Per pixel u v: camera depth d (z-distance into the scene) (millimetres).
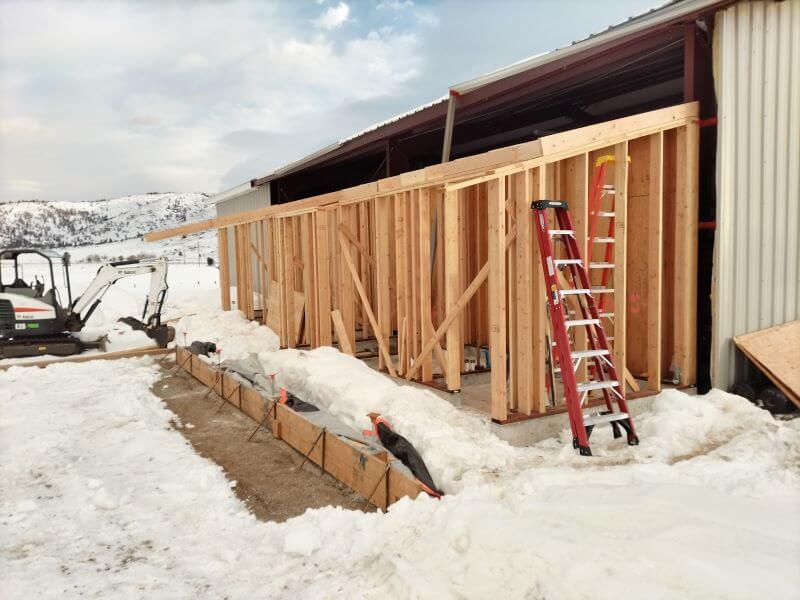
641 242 6184
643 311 6219
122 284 22062
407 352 6883
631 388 6070
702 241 5945
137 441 5438
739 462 3967
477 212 8008
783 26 5859
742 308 5898
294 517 3840
